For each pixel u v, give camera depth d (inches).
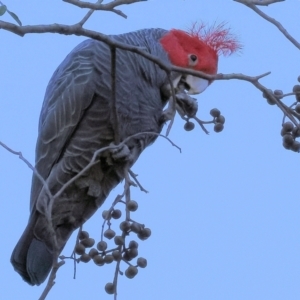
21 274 405.1
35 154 421.1
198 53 433.7
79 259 308.7
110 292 291.9
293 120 287.6
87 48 410.0
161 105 426.3
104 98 397.1
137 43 421.7
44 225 401.1
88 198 410.9
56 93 405.7
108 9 266.5
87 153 398.3
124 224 295.1
